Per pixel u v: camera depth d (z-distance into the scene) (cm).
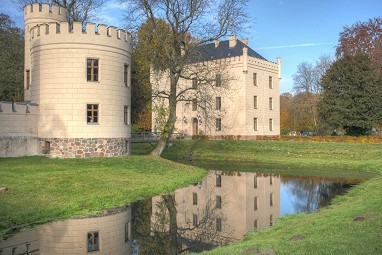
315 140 4384
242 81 5059
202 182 2386
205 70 3647
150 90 3369
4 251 1050
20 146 2491
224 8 3069
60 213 1411
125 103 2745
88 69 2555
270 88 5562
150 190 1925
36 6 2894
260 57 5650
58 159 2405
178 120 5678
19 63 4306
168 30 3145
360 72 4566
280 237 1037
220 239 1216
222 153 4091
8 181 1688
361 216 1083
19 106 2484
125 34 2734
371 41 5406
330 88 4816
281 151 3953
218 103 5288
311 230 1030
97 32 2562
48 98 2539
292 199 1878
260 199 1894
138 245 1145
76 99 2509
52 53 2523
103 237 1207
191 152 4231
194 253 1014
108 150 2600
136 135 4338
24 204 1424
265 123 5447
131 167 2391
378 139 4012
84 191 1689
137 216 1472
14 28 4684
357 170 3089
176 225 1389
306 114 7069
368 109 4550
